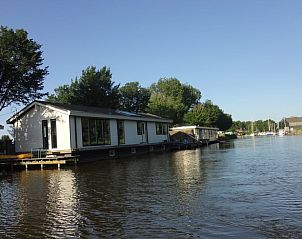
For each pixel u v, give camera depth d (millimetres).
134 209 10484
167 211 10008
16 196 13828
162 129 48812
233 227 8211
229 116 114562
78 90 55062
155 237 7812
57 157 25234
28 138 29281
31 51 33750
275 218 8797
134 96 73938
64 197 13039
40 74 34625
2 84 33188
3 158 25703
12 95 34094
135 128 39875
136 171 20672
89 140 30484
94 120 31578
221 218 9008
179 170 20188
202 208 10141
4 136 36312
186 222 8797
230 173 17750
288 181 14344
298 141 59688
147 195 12578
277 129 161625
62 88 57125
